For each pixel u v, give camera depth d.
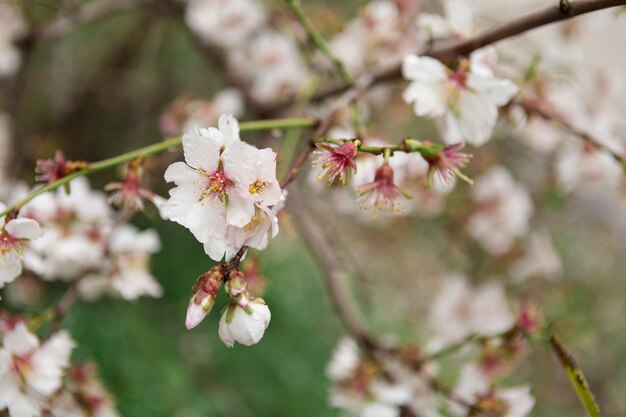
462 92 0.61
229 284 0.51
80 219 0.67
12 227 0.56
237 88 0.99
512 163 1.12
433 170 0.54
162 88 1.34
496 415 0.67
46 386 0.60
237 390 1.18
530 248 1.01
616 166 0.80
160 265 1.27
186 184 0.52
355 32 0.85
